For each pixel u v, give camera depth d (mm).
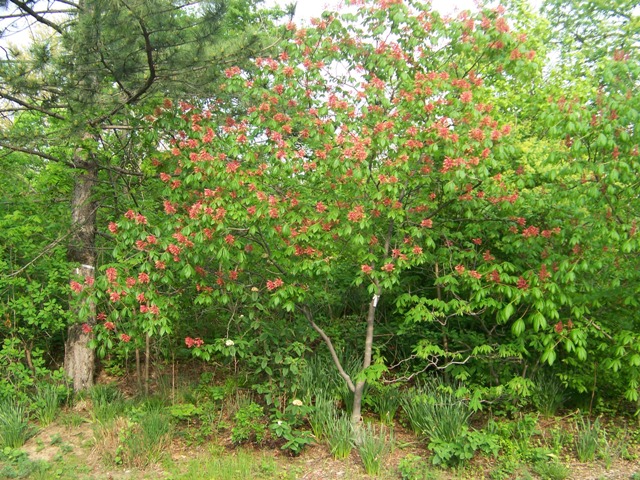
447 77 4523
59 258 6203
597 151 4273
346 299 7027
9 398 5711
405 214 4680
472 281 4691
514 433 5066
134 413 5430
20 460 4734
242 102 5398
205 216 4402
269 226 4570
